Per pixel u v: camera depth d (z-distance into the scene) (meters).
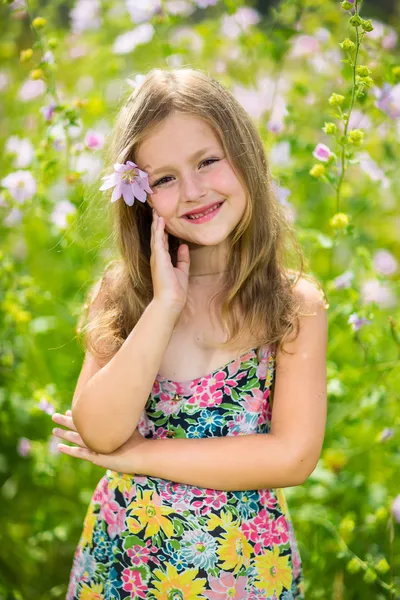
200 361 1.55
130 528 1.52
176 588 1.49
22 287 2.38
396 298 2.55
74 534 2.31
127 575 1.53
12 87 3.27
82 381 1.60
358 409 2.09
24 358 2.53
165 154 1.45
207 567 1.48
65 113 2.14
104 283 1.72
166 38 2.55
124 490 1.54
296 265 1.88
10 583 2.16
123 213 1.64
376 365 2.05
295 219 2.42
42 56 2.23
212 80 1.55
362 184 2.62
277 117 2.40
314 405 1.47
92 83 3.30
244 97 2.42
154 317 1.46
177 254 1.62
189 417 1.53
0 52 3.35
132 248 1.66
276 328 1.52
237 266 1.58
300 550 2.04
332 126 1.81
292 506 2.17
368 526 2.08
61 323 2.56
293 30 2.35
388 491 2.26
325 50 2.55
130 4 2.46
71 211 2.23
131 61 3.04
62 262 2.86
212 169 1.47
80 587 1.62
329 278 2.46
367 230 2.89
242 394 1.53
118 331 1.64
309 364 1.50
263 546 1.53
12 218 2.34
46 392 2.19
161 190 1.49
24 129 2.97
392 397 2.19
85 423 1.46
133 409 1.44
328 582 2.05
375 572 1.93
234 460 1.42
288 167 2.38
